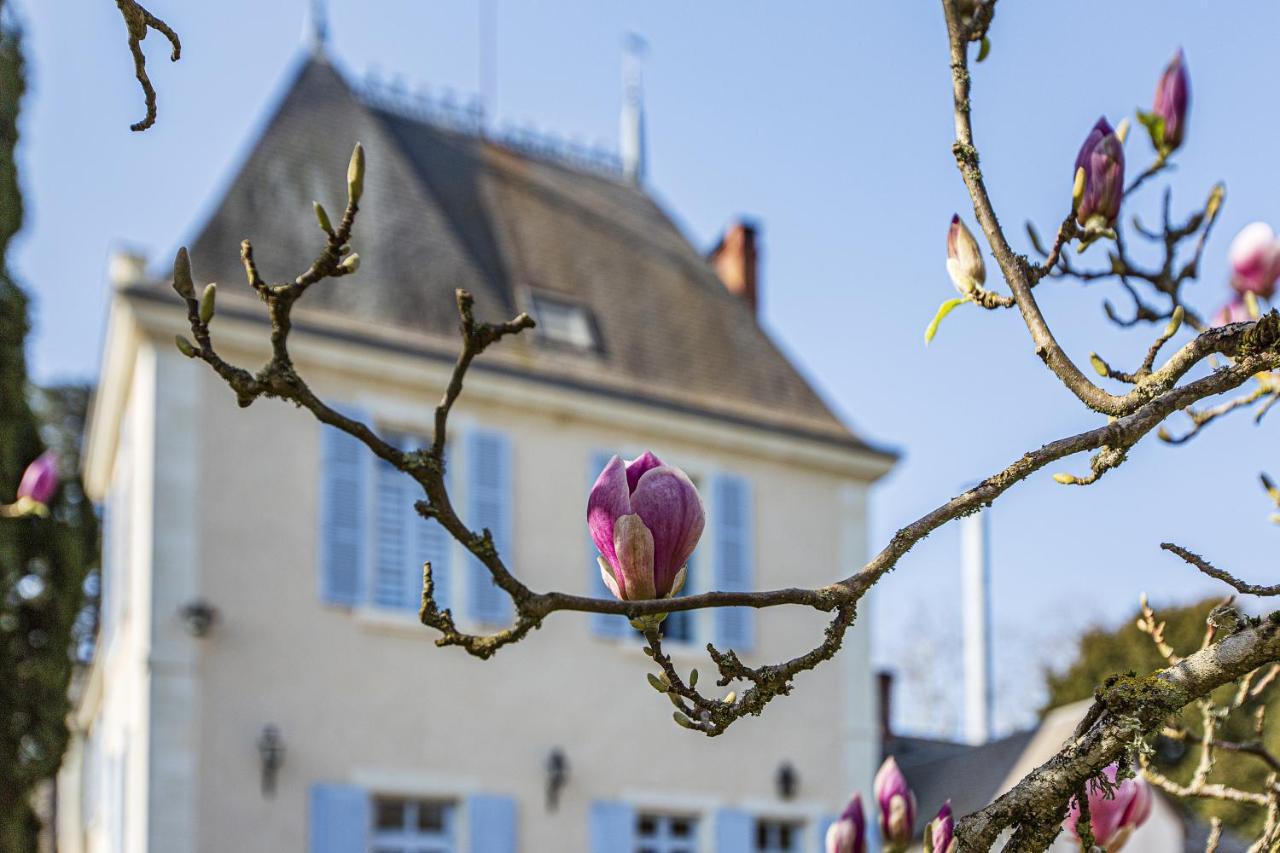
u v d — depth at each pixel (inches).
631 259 802.8
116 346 625.0
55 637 504.1
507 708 630.5
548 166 836.6
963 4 110.6
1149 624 131.1
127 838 581.3
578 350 724.0
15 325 504.7
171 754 563.5
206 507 592.4
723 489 720.3
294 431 615.5
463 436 657.0
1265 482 126.4
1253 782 704.4
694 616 697.6
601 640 660.1
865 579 77.4
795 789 688.4
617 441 697.6
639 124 884.0
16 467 505.4
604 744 647.8
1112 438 82.4
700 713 76.3
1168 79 121.9
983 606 823.7
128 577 630.5
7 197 502.3
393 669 611.2
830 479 753.6
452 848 611.5
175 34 94.8
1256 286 131.2
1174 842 559.8
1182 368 87.1
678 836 665.0
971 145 99.7
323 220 73.1
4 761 490.3
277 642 591.8
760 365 783.7
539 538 663.1
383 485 639.8
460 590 639.1
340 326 644.1
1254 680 139.6
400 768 602.2
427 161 775.7
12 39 512.4
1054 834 81.7
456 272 719.1
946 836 86.7
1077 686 1048.8
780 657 711.7
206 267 640.4
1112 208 101.8
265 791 575.5
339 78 786.2
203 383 604.4
